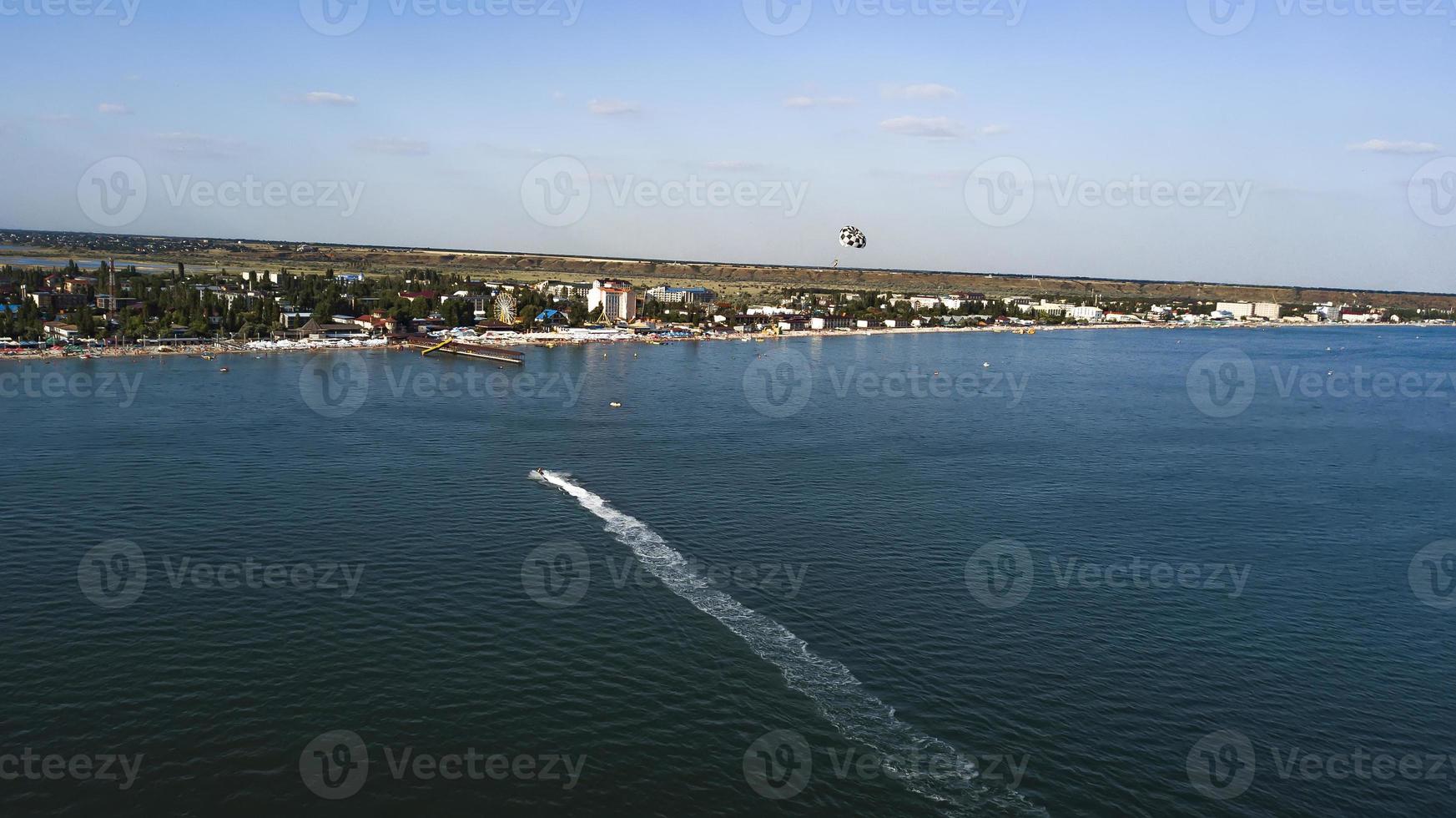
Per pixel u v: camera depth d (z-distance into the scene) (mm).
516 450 151625
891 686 72375
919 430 181000
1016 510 120938
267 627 79750
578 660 75125
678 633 80625
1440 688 74500
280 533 104375
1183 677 74938
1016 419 197500
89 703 66812
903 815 57281
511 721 66062
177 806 56125
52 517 108562
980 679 73625
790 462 147125
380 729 64750
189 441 153125
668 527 110312
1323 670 76812
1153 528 114312
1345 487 138500
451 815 56219
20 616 80625
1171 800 59312
